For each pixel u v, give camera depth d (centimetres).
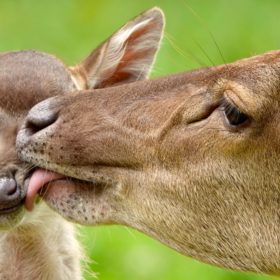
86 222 1416
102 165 1403
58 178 1421
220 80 1379
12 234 1580
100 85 1639
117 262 1844
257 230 1381
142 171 1397
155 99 1409
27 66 1570
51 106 1420
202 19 2331
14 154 1477
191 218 1392
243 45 2331
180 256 1845
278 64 1366
